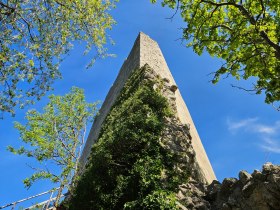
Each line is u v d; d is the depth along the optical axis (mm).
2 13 10531
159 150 13117
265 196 9531
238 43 11172
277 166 9938
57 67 11852
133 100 16125
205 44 11961
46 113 18781
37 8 11297
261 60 11570
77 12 12281
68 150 18266
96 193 13125
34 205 17578
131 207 10953
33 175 16125
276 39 11508
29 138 17141
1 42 10672
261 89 11312
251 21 10961
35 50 11258
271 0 11164
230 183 11297
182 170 12922
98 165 13672
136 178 12117
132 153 13344
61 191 17469
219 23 12477
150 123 13891
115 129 14867
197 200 11812
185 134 14758
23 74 11008
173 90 18609
